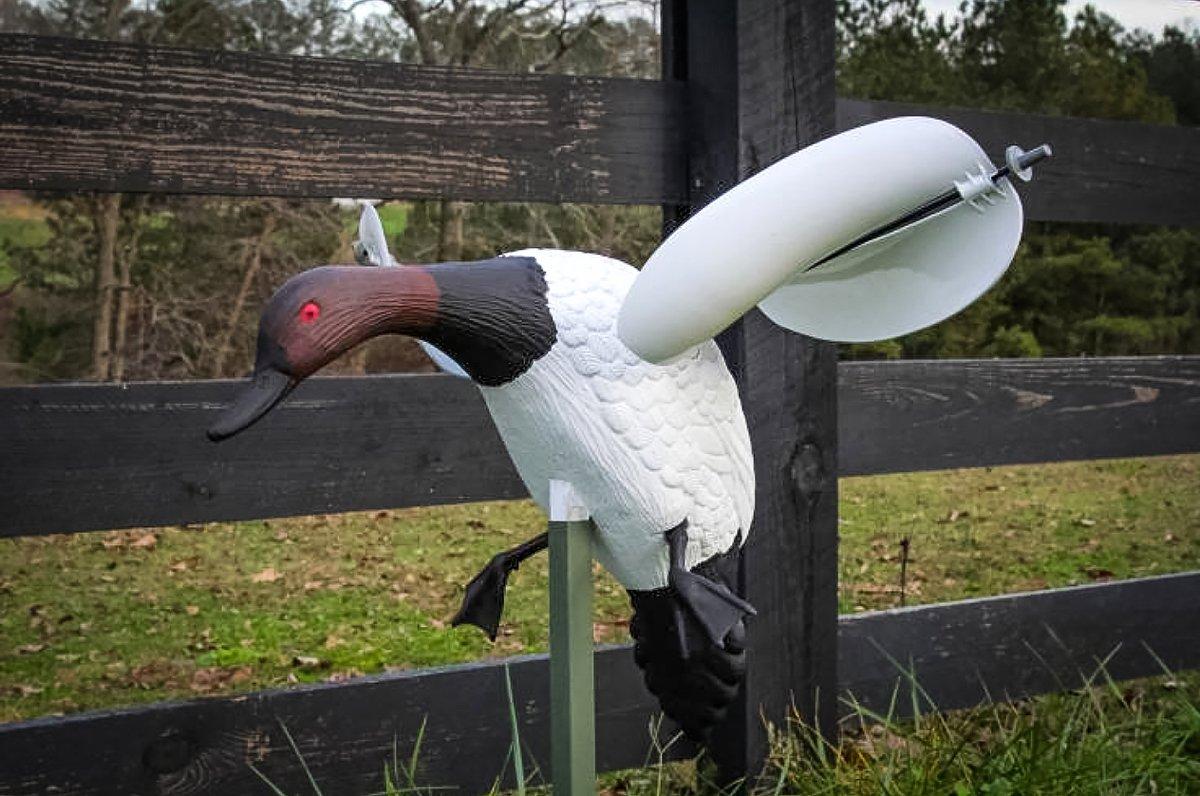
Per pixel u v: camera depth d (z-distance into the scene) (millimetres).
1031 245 7250
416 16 6387
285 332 1071
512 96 2105
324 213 6684
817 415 2264
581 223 6766
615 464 1243
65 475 1927
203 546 4918
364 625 3969
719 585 1272
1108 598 2717
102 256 6293
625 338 1201
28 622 4004
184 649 3746
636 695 2295
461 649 3730
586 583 1325
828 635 2320
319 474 2076
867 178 1158
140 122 1892
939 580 4422
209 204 6516
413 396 2131
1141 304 7395
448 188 2074
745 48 2123
